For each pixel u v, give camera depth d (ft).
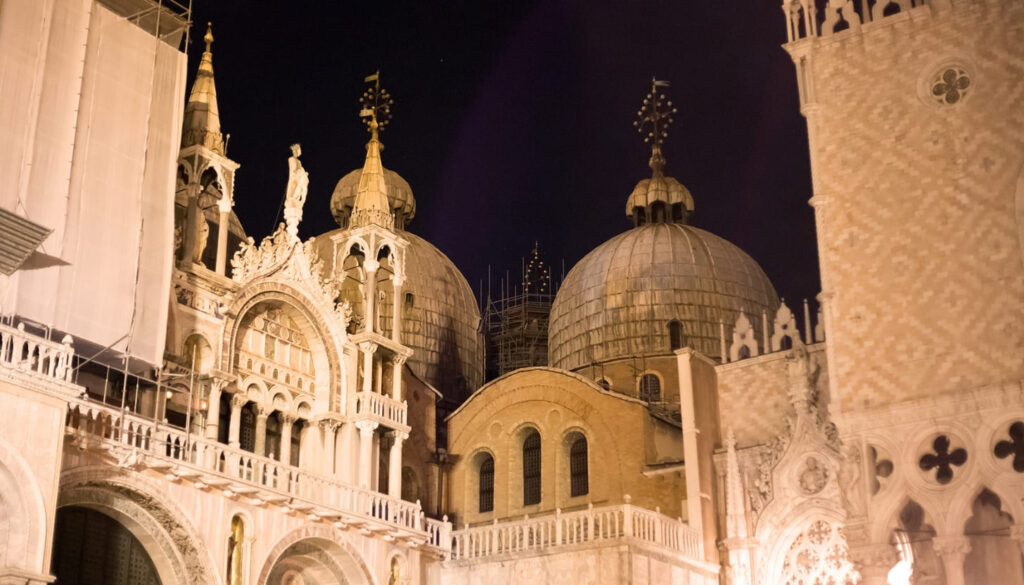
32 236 94.63
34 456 91.76
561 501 160.76
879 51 112.88
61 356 97.96
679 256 201.77
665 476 152.15
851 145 111.75
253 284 134.10
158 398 119.24
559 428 163.84
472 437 170.91
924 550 104.53
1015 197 103.14
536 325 236.02
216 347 127.75
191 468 107.96
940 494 99.76
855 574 132.87
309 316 141.49
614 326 198.49
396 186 225.76
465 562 139.85
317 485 124.26
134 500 106.32
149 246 117.39
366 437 139.74
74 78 112.68
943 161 107.14
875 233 108.47
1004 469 97.76
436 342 212.02
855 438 104.58
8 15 107.76
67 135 110.63
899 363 104.37
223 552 110.93
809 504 137.08
